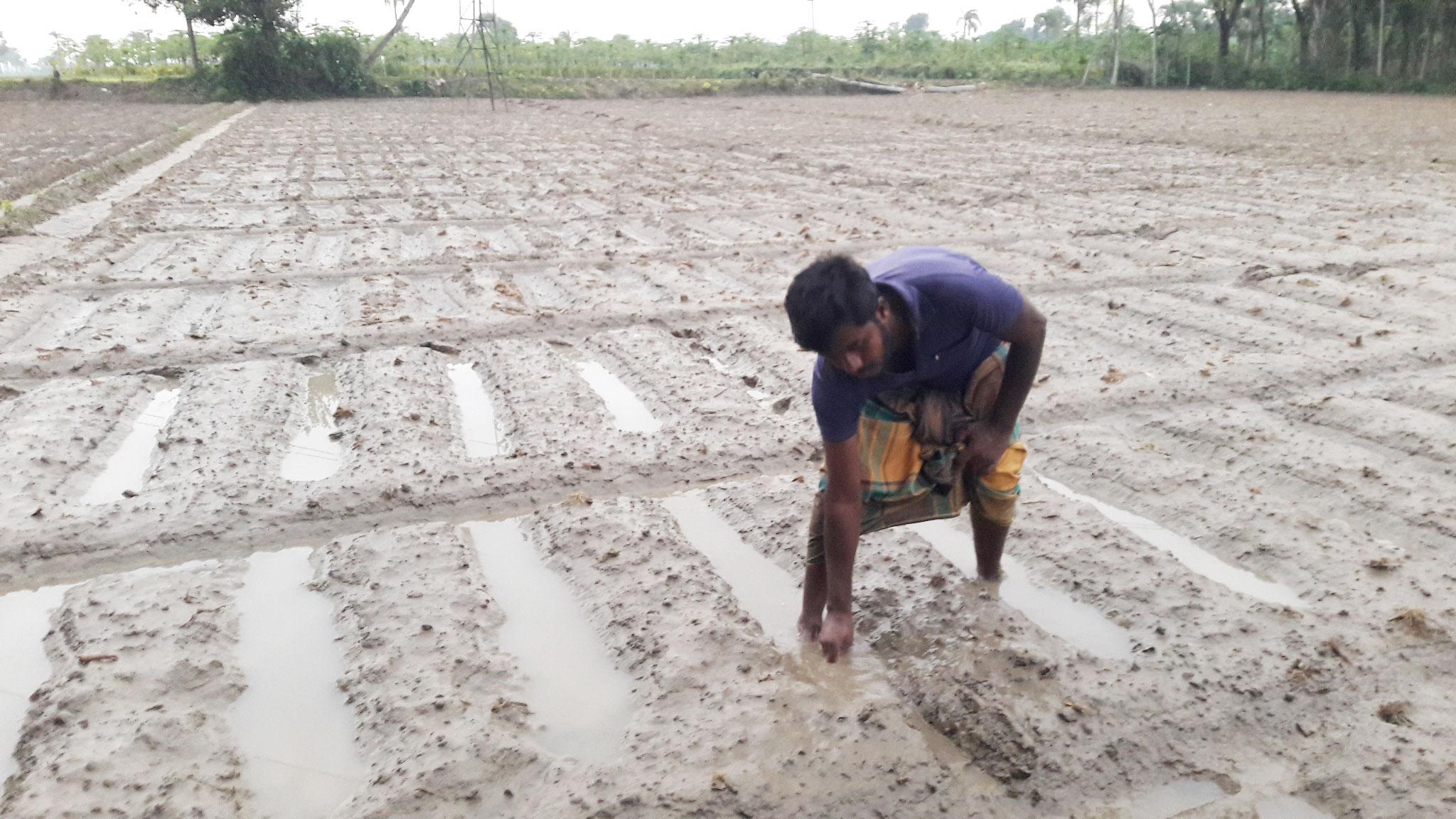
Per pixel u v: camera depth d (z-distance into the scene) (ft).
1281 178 41.78
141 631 10.59
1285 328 20.70
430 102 109.91
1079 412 16.44
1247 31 134.00
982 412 9.49
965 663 9.73
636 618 10.82
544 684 9.99
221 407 16.42
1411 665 9.94
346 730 9.34
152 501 13.29
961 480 9.91
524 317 21.22
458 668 10.00
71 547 12.35
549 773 8.65
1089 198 37.06
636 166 48.83
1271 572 11.85
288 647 10.60
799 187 40.88
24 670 10.34
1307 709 9.37
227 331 20.71
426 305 23.43
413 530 12.66
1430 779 8.43
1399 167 44.86
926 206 35.70
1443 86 104.58
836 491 9.12
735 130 69.41
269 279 25.38
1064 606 11.19
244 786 8.63
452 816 8.22
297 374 18.33
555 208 36.37
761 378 18.35
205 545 12.57
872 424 9.32
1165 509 13.30
